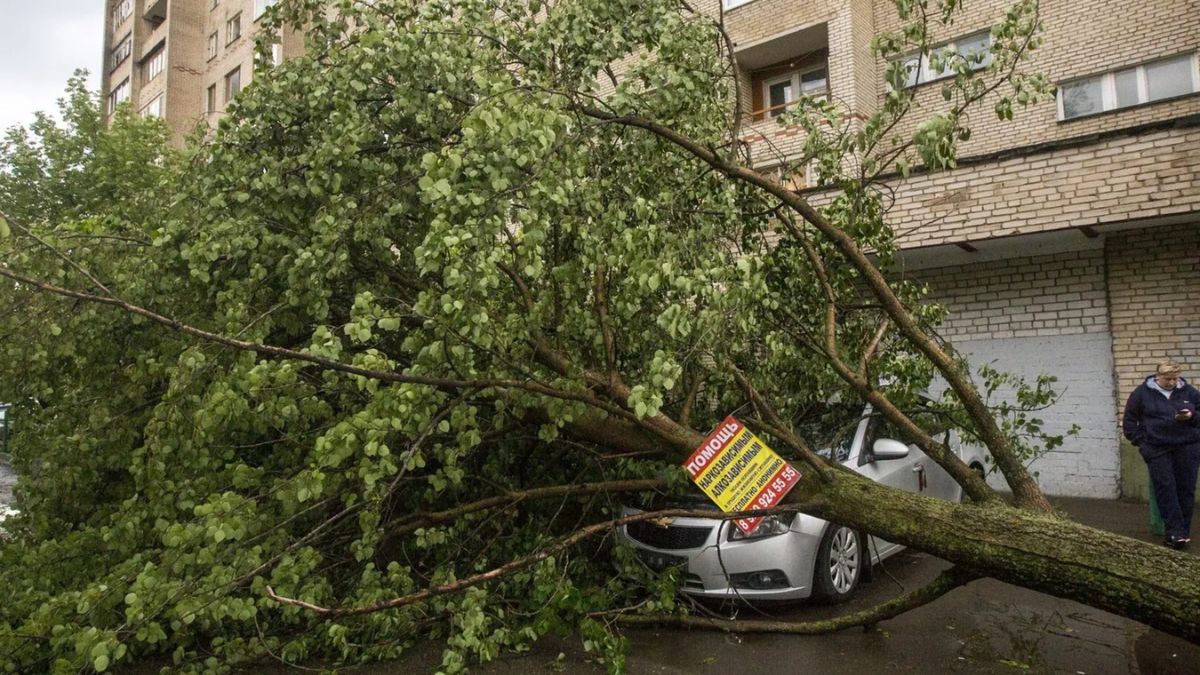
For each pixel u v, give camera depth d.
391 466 3.62
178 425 4.15
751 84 13.84
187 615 3.46
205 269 4.39
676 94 4.87
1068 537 3.61
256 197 4.72
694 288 3.78
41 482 5.02
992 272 9.37
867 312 5.77
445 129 4.78
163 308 4.86
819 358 5.43
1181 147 7.21
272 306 4.73
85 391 5.12
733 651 4.55
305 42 5.26
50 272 4.58
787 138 11.64
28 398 5.48
